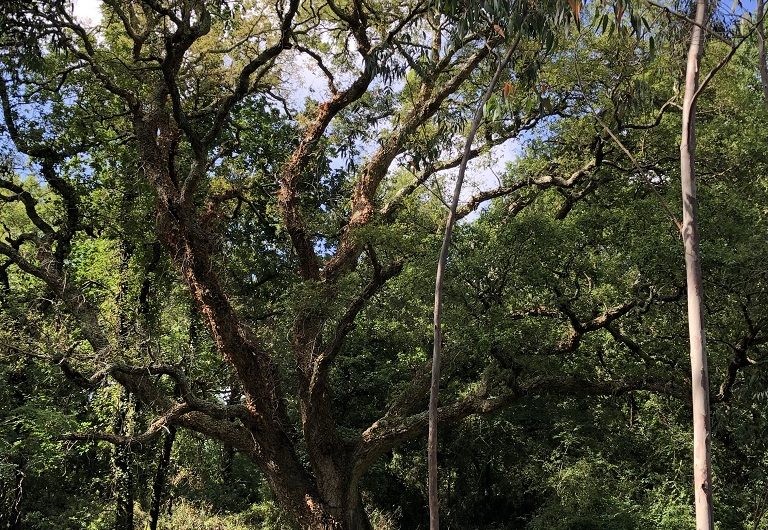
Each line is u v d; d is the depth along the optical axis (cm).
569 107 1295
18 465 1119
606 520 1377
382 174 1345
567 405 1520
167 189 1177
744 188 1191
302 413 1194
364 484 1734
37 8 1045
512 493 1781
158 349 1150
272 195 1673
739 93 1236
